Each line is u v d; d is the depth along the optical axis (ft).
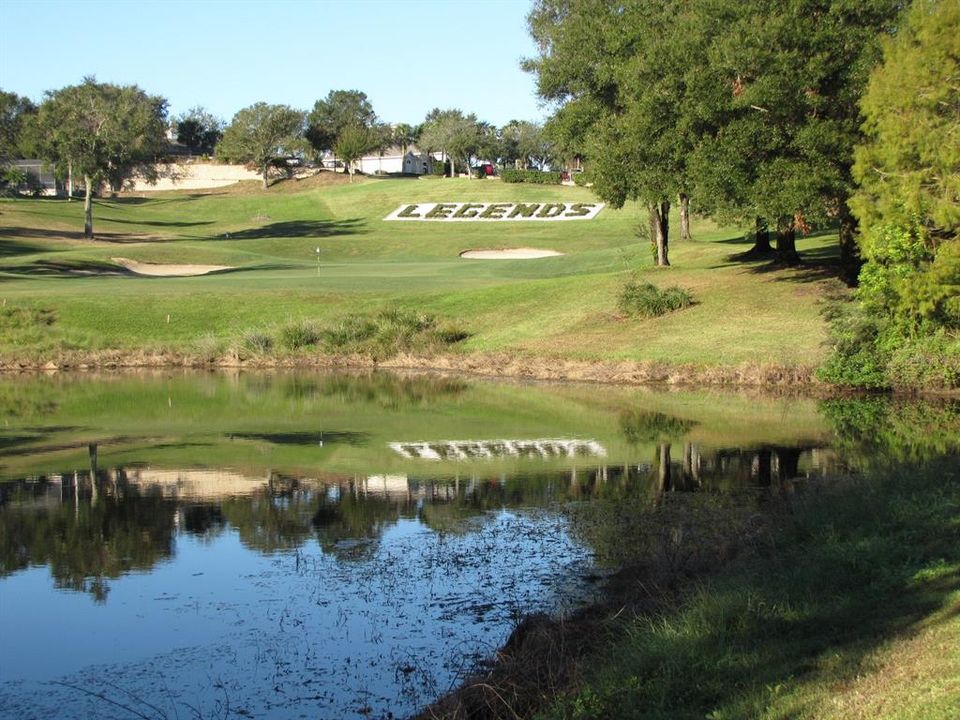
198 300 171.83
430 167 599.16
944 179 96.37
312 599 46.29
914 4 103.50
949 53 96.84
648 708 28.86
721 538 50.01
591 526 56.59
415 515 61.52
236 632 42.37
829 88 119.55
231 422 98.89
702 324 135.85
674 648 32.55
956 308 99.35
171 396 118.32
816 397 105.40
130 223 371.15
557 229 328.70
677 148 130.52
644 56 135.74
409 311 160.56
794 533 46.50
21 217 340.80
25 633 42.75
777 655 30.96
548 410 103.19
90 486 71.10
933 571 36.76
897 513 45.70
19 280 201.36
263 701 35.68
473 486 69.05
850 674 27.86
